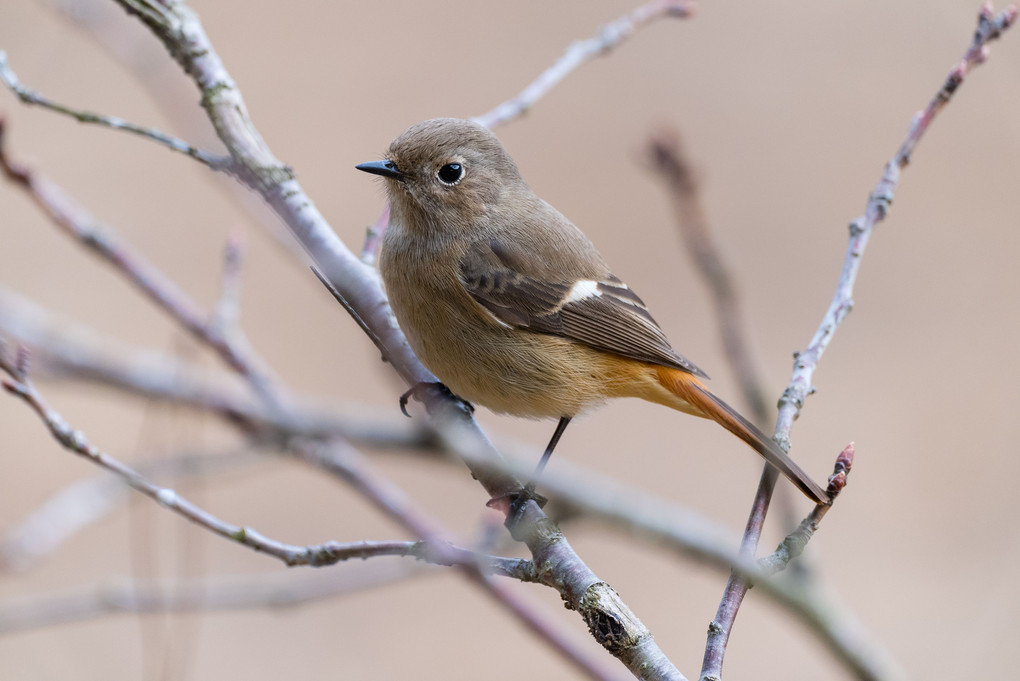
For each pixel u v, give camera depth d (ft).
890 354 46.93
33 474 39.96
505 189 26.73
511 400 25.88
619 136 52.31
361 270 24.85
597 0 55.47
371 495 25.12
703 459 44.14
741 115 52.65
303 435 16.83
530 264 25.77
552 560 17.70
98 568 35.35
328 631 39.37
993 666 32.65
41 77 43.11
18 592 34.22
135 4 23.15
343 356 44.19
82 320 41.63
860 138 52.21
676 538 18.66
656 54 54.13
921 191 51.19
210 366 29.76
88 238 25.77
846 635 21.76
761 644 39.29
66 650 33.53
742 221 50.49
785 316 48.19
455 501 41.16
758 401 23.26
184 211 45.52
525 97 27.14
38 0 37.52
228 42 51.75
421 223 25.77
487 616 40.45
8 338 19.58
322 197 47.93
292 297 46.09
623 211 50.62
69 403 42.06
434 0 54.29
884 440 44.19
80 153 45.09
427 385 25.55
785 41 53.83
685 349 47.42
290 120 49.85
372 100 50.72
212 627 38.50
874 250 50.42
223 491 41.27
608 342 25.66
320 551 18.25
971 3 51.06
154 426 22.61
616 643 16.63
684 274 49.26
